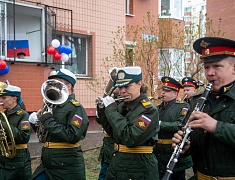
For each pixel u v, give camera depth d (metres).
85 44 12.34
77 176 4.27
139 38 12.00
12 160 4.86
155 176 3.71
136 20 14.41
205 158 2.86
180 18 16.42
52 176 4.20
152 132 3.59
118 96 4.23
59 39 11.54
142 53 9.81
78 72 12.19
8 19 9.79
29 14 10.12
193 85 6.39
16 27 10.02
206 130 2.68
